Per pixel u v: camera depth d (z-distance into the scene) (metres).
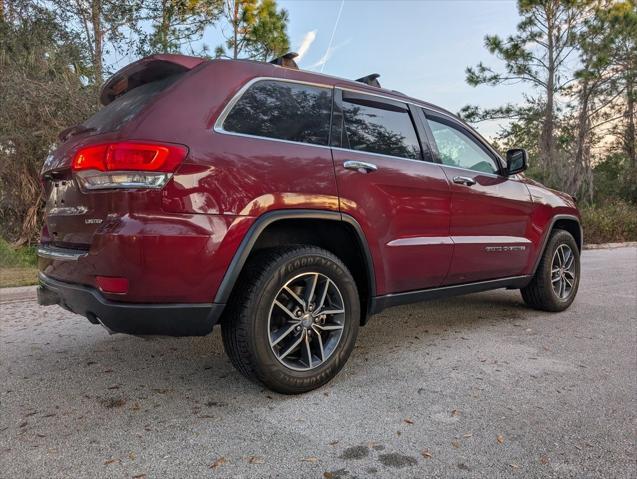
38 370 3.22
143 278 2.32
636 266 8.30
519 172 4.09
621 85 20.69
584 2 17.64
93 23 11.16
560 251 4.75
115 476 1.99
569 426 2.40
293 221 2.80
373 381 2.99
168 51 11.45
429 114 3.74
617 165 23.73
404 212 3.25
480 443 2.24
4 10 10.21
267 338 2.63
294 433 2.34
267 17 13.70
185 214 2.38
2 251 8.05
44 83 8.84
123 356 3.49
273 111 2.82
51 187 2.99
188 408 2.63
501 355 3.47
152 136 2.37
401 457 2.13
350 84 3.26
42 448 2.22
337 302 2.93
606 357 3.42
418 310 4.86
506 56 18.91
